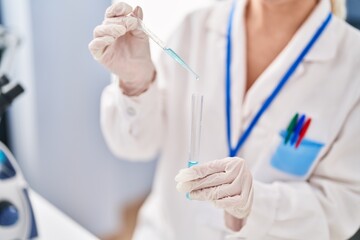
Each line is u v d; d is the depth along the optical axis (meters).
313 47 0.78
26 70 1.46
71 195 1.71
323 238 0.72
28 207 0.84
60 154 1.61
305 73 0.79
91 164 1.74
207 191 0.57
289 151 0.77
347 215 0.75
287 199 0.71
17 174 0.85
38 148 1.53
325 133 0.76
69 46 1.51
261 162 0.79
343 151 0.76
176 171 0.94
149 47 0.74
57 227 0.92
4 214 0.79
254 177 0.79
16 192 0.83
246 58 0.85
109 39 0.62
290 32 0.81
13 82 0.84
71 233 0.90
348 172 0.76
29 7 1.36
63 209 1.69
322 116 0.77
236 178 0.57
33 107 1.47
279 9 0.78
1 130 1.59
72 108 1.59
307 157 0.77
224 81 0.85
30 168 1.59
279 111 0.79
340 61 0.78
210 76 0.87
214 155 0.85
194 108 0.62
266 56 0.83
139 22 0.66
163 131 0.97
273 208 0.70
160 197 0.97
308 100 0.78
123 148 0.94
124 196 1.98
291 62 0.79
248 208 0.60
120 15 0.64
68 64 1.52
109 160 1.82
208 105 0.85
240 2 0.89
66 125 1.59
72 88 1.56
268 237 0.73
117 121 0.91
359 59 0.77
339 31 0.80
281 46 0.82
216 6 0.95
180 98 0.92
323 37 0.79
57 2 1.43
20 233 0.82
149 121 0.88
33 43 1.40
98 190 1.83
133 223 1.96
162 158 0.98
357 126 0.74
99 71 1.62
